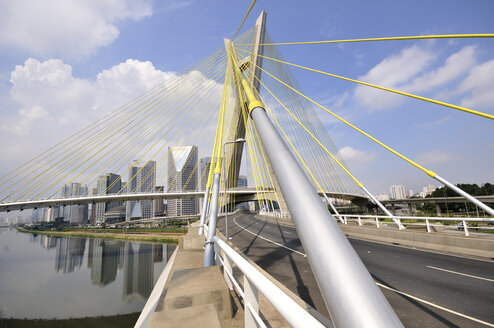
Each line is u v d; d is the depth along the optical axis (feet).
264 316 9.53
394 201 249.55
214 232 22.33
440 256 32.60
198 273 12.84
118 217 565.94
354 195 191.62
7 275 166.09
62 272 171.94
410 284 22.45
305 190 5.37
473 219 33.14
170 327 6.17
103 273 165.99
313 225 4.42
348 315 3.06
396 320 2.92
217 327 6.12
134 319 93.76
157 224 447.83
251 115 11.32
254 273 6.77
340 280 3.43
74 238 389.39
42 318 95.45
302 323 3.42
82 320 93.09
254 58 147.64
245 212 289.53
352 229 56.03
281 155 6.93
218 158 35.14
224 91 63.41
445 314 16.24
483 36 28.71
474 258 30.71
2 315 98.32
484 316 15.64
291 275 27.71
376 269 27.86
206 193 46.29
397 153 38.81
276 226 91.97
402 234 42.70
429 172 34.32
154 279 150.82
